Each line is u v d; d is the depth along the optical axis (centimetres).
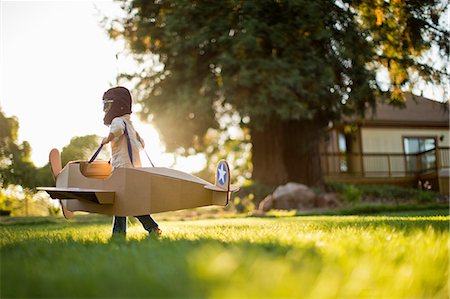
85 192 395
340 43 1250
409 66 1134
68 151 1177
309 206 1596
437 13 985
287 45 1395
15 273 190
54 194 414
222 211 1686
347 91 1462
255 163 1927
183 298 136
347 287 150
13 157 1498
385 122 2408
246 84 1429
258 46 1388
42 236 452
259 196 1780
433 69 1071
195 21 1413
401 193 2073
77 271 194
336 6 1151
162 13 1538
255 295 130
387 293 154
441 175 2247
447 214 887
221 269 156
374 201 1936
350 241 284
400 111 2523
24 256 263
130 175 410
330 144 2366
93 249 286
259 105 1482
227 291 134
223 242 308
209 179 2230
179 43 1453
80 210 436
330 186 1944
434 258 219
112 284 157
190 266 178
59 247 308
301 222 710
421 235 294
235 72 1480
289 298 131
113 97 454
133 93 1706
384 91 1389
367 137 2431
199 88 1619
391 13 1023
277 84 1412
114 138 439
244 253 223
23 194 1541
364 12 1082
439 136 2553
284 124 1822
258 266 174
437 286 187
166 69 1653
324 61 1395
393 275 180
